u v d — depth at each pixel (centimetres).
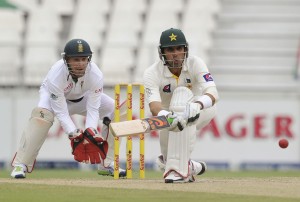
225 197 1928
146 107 4122
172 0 5991
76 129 2484
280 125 4716
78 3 6047
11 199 1927
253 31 5791
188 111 2162
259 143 4716
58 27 5978
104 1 6028
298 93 5172
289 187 2189
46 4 6038
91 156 2489
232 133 4719
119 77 5031
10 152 4844
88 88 2553
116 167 2588
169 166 2312
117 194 2009
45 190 2127
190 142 2297
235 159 4725
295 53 5659
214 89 2298
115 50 5531
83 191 2091
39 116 2619
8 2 5991
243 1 5919
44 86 2675
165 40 2272
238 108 4716
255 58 5644
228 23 5862
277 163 4719
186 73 2333
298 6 5884
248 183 2330
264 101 4712
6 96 4847
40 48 5456
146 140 4691
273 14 5862
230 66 5603
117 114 2541
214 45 5741
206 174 4062
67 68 2484
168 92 2362
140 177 2630
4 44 5419
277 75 5538
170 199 1894
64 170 4688
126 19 5944
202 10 5928
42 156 4797
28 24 5969
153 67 2345
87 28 5947
